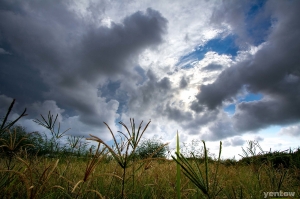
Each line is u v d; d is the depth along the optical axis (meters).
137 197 2.15
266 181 2.51
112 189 2.28
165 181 2.87
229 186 2.44
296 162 2.54
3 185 1.41
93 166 1.03
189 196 2.14
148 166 1.93
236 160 4.46
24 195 1.53
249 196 2.09
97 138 1.03
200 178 0.84
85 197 1.69
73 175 2.47
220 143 1.11
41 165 2.07
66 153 3.02
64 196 1.71
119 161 1.14
